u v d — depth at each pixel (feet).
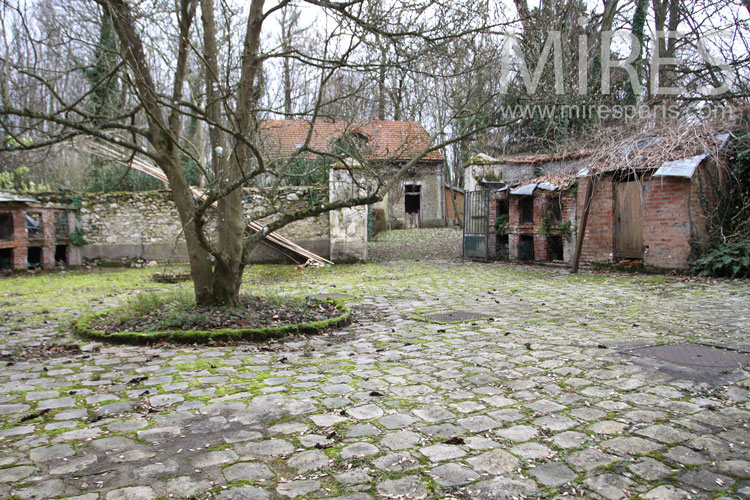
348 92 20.94
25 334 19.63
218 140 21.67
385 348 16.53
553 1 27.84
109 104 19.97
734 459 8.40
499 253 50.52
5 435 9.75
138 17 18.16
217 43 20.67
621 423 9.96
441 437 9.49
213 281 21.03
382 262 50.75
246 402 11.51
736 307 21.80
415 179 90.74
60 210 48.80
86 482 7.90
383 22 18.63
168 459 8.70
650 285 29.63
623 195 37.35
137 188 59.16
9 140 16.46
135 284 37.11
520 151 59.98
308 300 24.31
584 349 15.49
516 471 8.15
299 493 7.55
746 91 39.88
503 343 16.66
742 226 31.30
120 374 13.85
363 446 9.14
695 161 31.50
